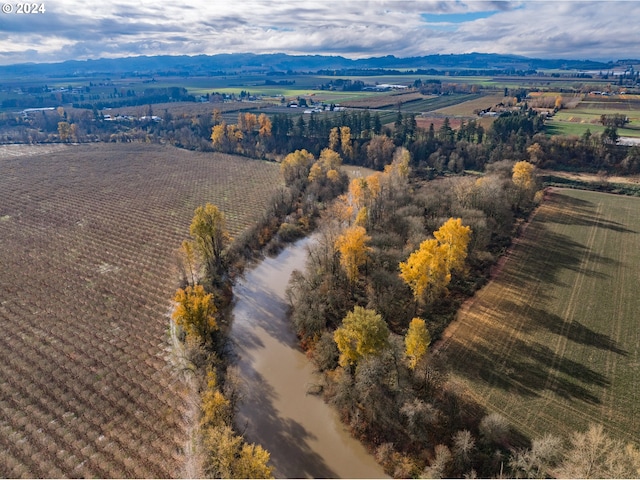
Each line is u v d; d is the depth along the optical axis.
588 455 50.22
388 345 61.72
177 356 75.69
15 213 143.50
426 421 56.62
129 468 56.03
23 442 59.28
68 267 107.19
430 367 62.44
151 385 69.31
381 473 56.00
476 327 78.12
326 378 70.50
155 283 99.81
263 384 71.31
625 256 101.88
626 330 76.06
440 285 80.06
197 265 104.12
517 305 84.19
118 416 63.47
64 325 84.12
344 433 61.75
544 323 78.56
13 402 65.88
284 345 81.00
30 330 82.38
